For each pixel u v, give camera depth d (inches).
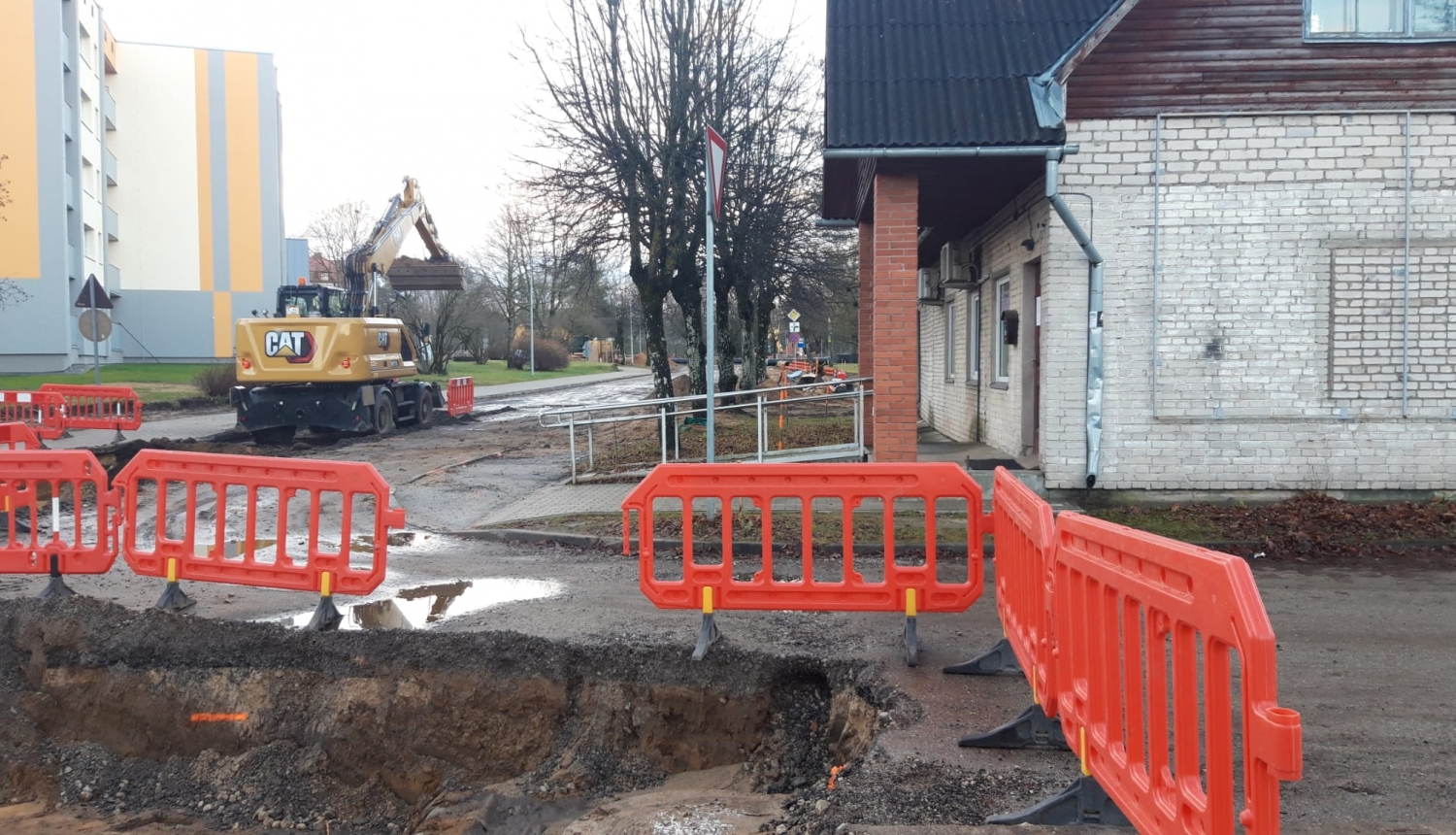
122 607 261.1
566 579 319.6
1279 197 399.9
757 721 232.1
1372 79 395.5
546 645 241.9
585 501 450.6
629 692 233.9
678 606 240.5
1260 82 398.0
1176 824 113.9
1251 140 399.2
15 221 1437.0
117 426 715.4
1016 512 200.1
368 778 234.4
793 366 1551.4
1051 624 165.9
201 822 221.0
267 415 770.2
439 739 235.9
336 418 772.0
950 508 410.9
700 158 691.4
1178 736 114.3
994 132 387.5
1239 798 165.8
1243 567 98.2
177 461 271.7
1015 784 168.4
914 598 234.5
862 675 225.3
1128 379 408.5
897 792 166.1
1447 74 394.3
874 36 427.5
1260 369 403.5
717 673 233.9
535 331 2513.5
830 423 801.6
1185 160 401.4
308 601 288.4
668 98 658.8
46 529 412.2
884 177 406.3
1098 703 142.6
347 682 238.2
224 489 269.0
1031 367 474.0
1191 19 398.6
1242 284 402.3
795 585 237.9
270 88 2037.4
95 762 237.6
